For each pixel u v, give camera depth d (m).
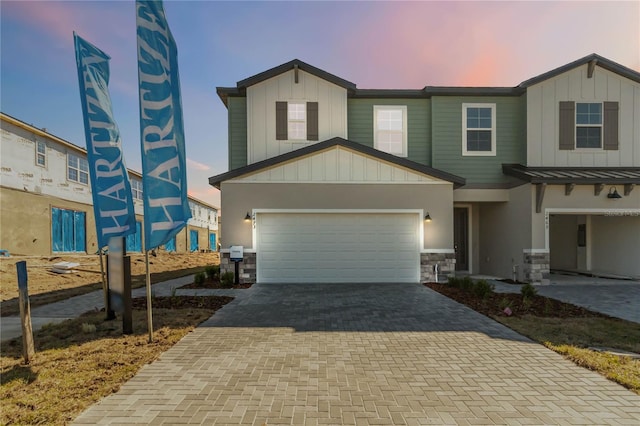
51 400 3.28
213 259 25.80
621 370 3.96
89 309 7.37
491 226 12.76
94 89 6.11
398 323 6.05
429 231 10.65
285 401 3.30
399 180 10.65
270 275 10.55
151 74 5.19
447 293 8.79
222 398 3.35
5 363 4.19
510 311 6.58
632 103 12.02
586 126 11.99
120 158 6.29
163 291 9.36
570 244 14.39
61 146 18.53
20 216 15.89
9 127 15.41
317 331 5.58
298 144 12.12
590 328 5.68
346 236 10.66
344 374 3.91
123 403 3.25
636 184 10.25
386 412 3.11
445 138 12.34
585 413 3.11
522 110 12.20
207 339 5.15
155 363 4.21
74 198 19.53
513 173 11.25
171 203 5.27
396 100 12.70
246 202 10.52
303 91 12.22
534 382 3.73
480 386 3.63
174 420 2.96
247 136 12.18
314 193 10.57
